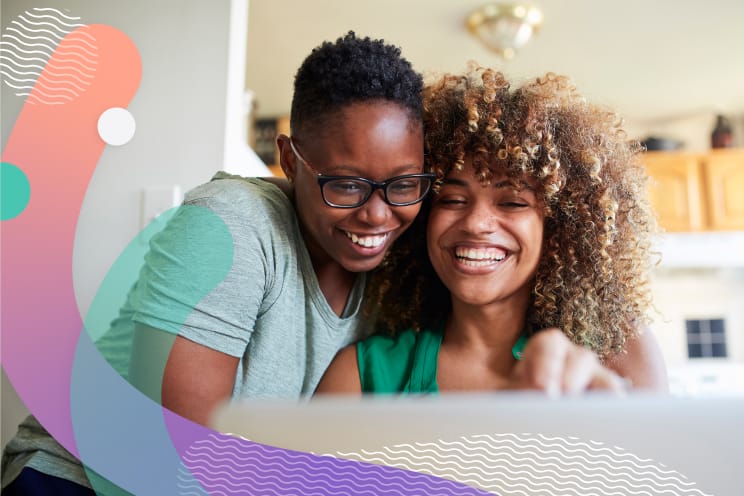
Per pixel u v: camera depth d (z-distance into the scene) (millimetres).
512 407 375
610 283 1010
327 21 2734
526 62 3121
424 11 2662
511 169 907
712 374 3318
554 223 1001
